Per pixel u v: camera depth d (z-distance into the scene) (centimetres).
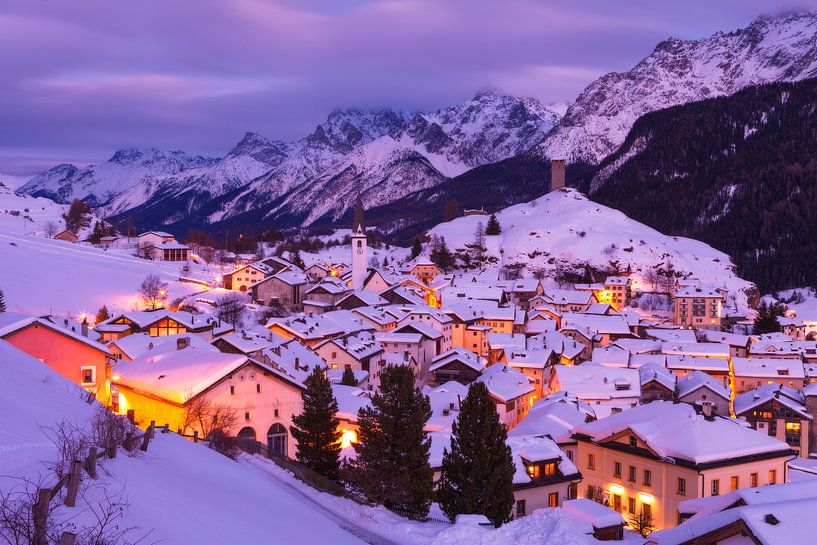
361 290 18638
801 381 12338
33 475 1998
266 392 5591
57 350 5712
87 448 2381
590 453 6378
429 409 4950
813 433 9800
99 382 5881
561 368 10950
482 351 16088
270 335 10831
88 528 1728
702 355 13850
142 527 1884
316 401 5094
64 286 15938
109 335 10506
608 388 10288
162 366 6056
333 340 11225
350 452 5797
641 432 5888
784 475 5875
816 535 2453
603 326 17262
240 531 2300
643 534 5369
